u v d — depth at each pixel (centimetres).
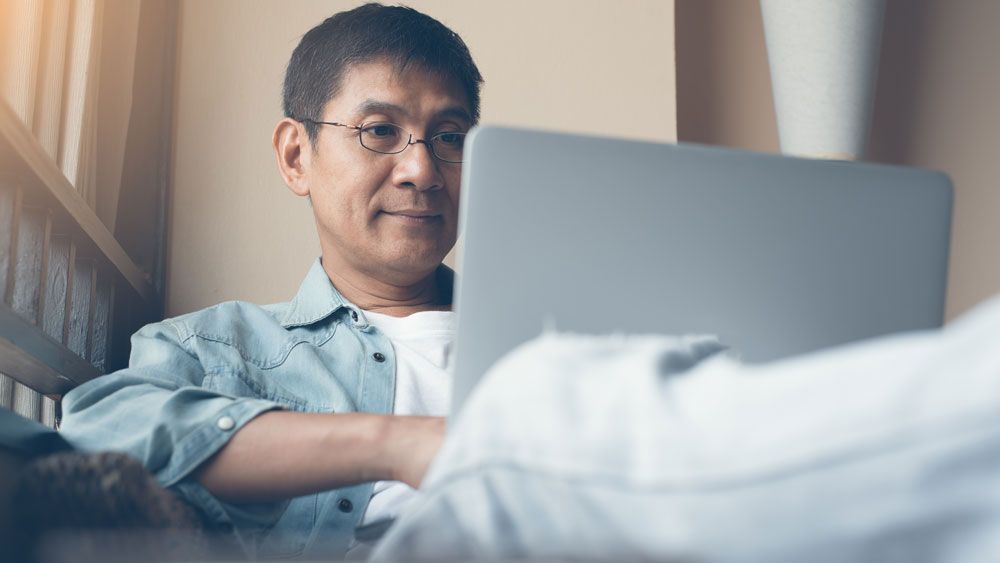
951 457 28
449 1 230
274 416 98
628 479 33
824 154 232
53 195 129
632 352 39
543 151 72
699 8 269
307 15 222
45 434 94
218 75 218
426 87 146
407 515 39
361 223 146
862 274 76
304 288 145
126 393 106
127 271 182
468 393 71
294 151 158
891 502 29
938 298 77
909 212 77
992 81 276
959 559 29
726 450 32
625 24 235
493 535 36
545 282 72
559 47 232
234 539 95
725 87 266
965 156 274
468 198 72
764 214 74
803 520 30
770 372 33
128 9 199
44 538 66
